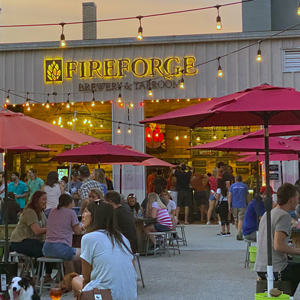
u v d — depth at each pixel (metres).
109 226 4.97
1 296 6.28
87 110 21.09
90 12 24.23
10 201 11.30
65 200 8.37
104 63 19.56
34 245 8.55
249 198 14.79
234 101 5.86
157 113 21.52
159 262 11.16
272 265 6.18
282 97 5.94
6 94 20.03
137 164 15.25
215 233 16.33
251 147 9.96
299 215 10.48
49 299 7.86
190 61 19.19
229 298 7.85
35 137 6.74
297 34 18.77
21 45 19.88
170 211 13.46
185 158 22.09
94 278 4.83
